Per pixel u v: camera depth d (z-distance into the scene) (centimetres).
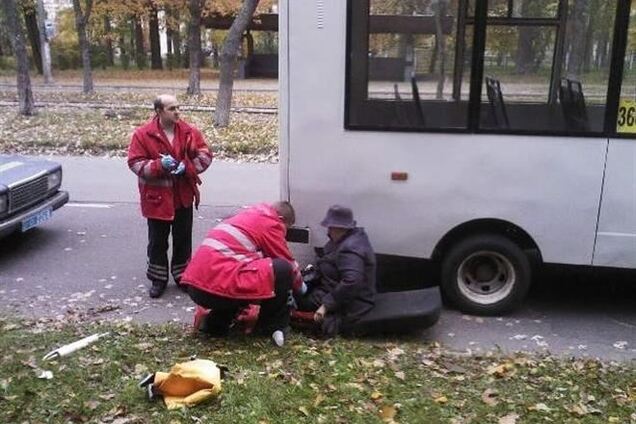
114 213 898
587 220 543
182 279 489
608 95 527
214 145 1338
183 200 603
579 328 555
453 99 540
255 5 1525
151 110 1869
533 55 530
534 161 539
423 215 557
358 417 379
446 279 570
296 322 520
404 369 452
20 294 614
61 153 1316
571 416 391
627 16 516
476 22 529
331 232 520
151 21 3703
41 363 443
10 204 678
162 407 386
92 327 520
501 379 440
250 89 2730
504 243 555
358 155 554
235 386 406
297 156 560
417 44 537
